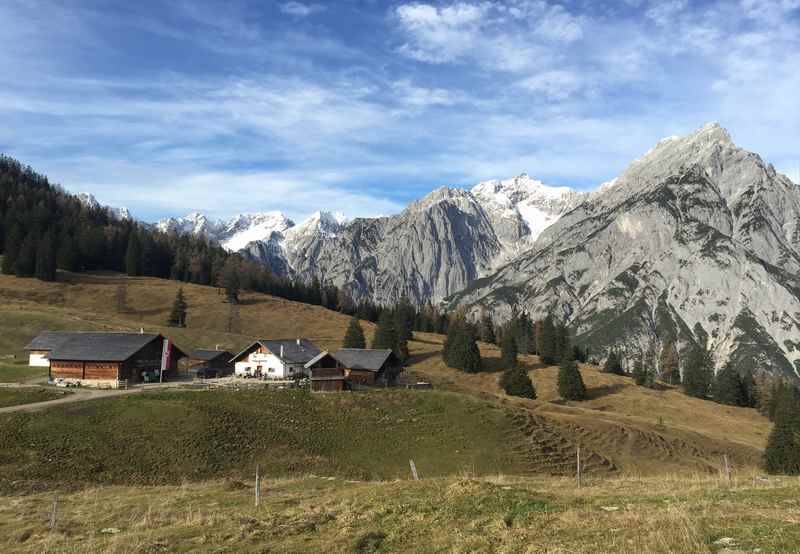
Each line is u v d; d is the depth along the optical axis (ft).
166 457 182.29
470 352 446.19
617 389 428.97
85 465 168.96
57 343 323.78
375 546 62.90
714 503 66.69
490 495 77.10
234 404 233.55
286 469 186.29
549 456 219.00
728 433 351.46
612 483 108.27
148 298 593.01
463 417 239.71
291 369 338.75
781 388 416.67
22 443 178.29
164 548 69.62
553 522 63.31
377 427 229.04
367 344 514.27
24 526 91.86
